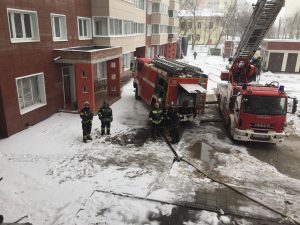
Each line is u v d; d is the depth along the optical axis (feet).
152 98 48.83
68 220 22.47
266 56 112.68
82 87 47.32
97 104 54.34
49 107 47.24
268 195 26.89
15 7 37.47
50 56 46.32
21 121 40.47
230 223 22.76
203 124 47.50
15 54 38.14
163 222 22.61
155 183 28.17
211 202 25.43
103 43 61.98
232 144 39.14
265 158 35.22
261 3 41.57
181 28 220.64
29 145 35.91
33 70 42.24
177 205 24.73
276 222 23.11
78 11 54.60
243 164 33.14
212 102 58.80
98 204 24.53
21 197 25.18
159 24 108.47
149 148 36.50
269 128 36.68
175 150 36.24
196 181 28.86
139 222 22.56
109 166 31.35
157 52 122.83
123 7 68.90
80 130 41.50
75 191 26.35
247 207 24.91
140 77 57.21
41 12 42.98
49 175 28.96
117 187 27.22
